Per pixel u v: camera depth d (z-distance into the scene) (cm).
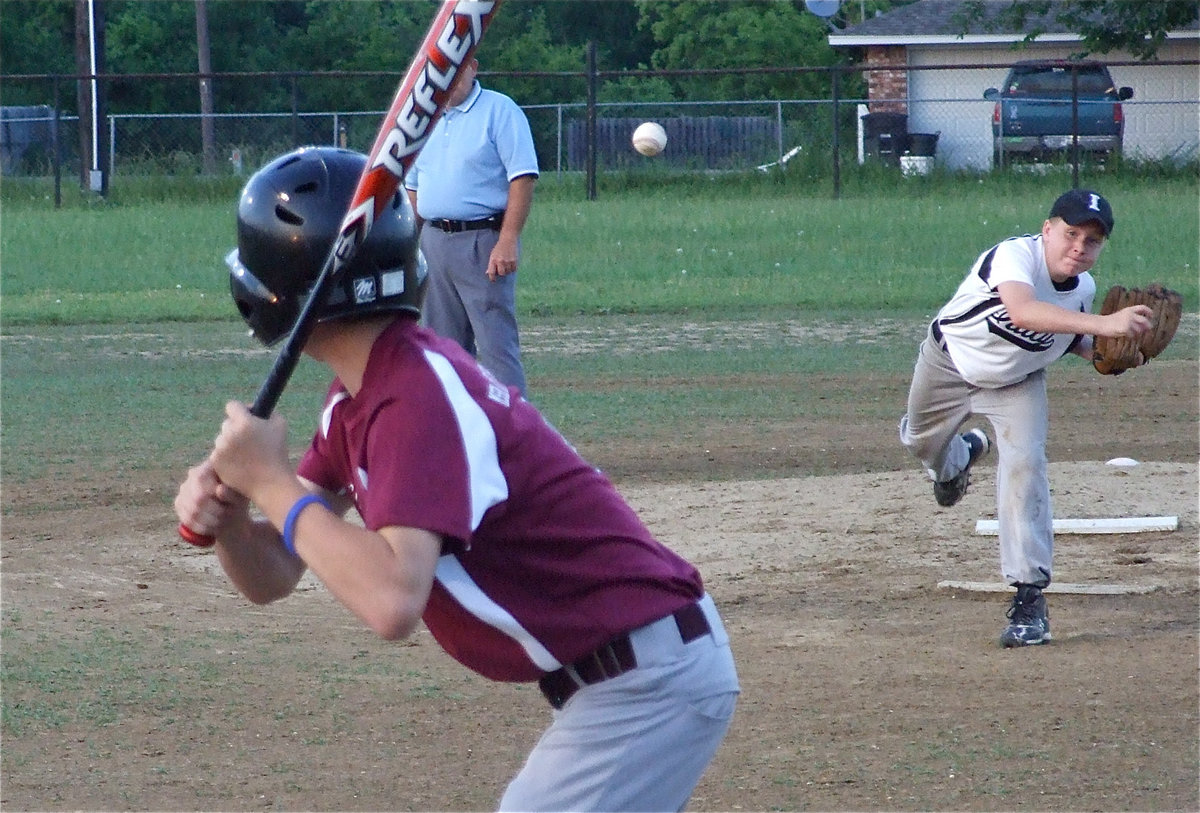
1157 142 8200
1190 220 5272
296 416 2612
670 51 11569
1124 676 1352
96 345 3447
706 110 10294
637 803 670
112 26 10938
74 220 6000
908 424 1556
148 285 4391
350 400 651
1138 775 1116
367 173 606
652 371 3059
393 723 1266
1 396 2842
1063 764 1141
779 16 11244
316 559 602
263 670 1410
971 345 1435
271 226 642
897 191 6744
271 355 3300
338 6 11369
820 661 1420
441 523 601
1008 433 1449
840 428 2534
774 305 3922
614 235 5294
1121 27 7575
